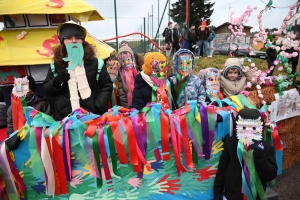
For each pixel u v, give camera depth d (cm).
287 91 256
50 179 163
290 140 279
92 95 213
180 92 237
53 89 201
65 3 296
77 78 200
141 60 379
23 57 278
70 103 206
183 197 192
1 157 157
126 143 173
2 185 162
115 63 299
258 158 159
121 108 188
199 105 186
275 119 249
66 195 175
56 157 164
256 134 158
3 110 311
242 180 166
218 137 187
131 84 298
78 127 165
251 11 248
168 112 178
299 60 290
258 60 767
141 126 173
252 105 219
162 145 177
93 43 328
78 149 168
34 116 166
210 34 934
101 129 167
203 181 193
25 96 202
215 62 812
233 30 263
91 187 176
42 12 278
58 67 205
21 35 291
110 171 176
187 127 179
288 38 238
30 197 173
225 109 194
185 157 179
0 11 270
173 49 931
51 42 294
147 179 184
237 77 260
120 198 182
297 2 229
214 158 190
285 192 246
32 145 161
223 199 183
